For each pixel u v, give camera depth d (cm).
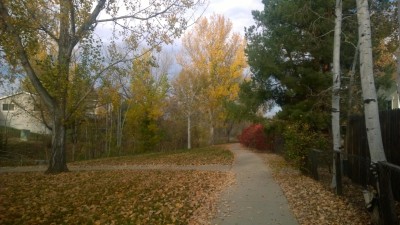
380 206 596
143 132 3578
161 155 2781
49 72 1529
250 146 3497
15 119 4253
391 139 881
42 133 3547
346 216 727
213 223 702
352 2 1412
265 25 1881
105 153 3344
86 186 1194
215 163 2003
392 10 1180
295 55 1822
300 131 1399
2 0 1327
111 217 764
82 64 1603
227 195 997
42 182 1308
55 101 1619
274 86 2077
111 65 1636
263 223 696
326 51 1625
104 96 2309
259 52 1917
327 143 1390
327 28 1460
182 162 2103
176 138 4475
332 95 1088
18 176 1521
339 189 945
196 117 4550
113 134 3619
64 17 1454
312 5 1400
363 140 1052
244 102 2261
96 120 3478
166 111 4478
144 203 906
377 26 1211
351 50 1462
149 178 1394
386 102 1881
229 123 5156
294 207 829
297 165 1348
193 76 4003
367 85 698
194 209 830
